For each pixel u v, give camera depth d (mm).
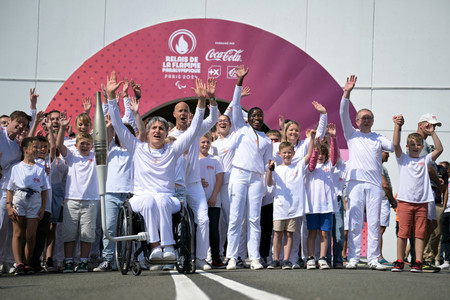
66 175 7559
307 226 7492
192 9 11836
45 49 11953
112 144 7277
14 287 4406
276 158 8242
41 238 7098
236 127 7578
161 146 5984
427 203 6887
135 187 5941
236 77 11617
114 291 3672
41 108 11875
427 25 11633
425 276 5918
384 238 11148
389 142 7238
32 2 12039
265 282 4406
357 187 7297
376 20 11703
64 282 4781
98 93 5422
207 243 6832
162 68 11711
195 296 3201
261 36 11672
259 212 7355
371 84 11641
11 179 6641
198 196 6961
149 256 5676
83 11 11961
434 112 11539
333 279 4906
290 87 11562
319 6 11750
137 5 11891
